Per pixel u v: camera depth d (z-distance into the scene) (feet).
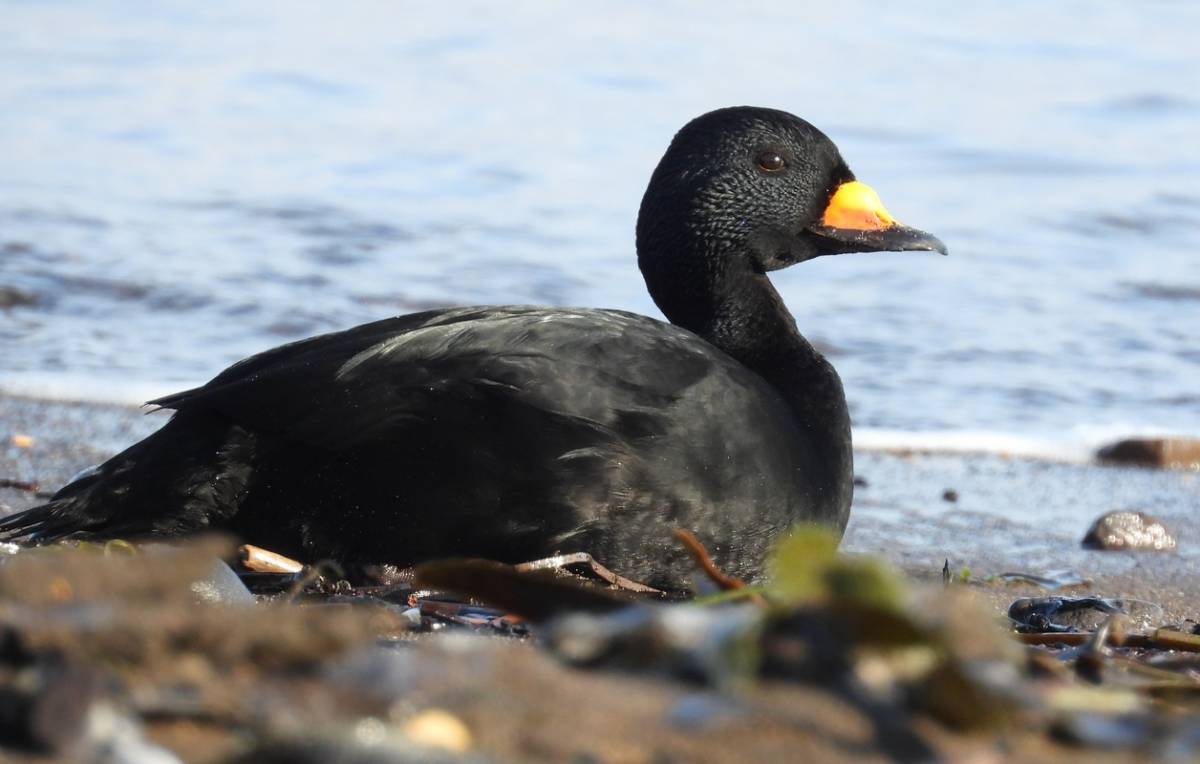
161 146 68.49
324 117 73.72
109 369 44.73
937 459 40.88
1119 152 72.02
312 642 14.32
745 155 31.58
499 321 26.08
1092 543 34.37
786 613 15.21
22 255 53.98
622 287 53.01
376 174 65.62
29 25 87.35
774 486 26.84
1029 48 89.10
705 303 31.73
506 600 18.62
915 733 13.78
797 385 30.32
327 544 25.67
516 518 25.30
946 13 96.43
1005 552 33.58
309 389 24.99
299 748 12.79
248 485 25.53
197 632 14.25
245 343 47.50
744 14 94.89
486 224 59.26
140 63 81.10
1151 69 85.25
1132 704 15.19
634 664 15.39
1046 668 17.38
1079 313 52.80
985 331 50.80
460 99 76.74
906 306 53.01
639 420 25.57
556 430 25.14
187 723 13.47
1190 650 23.16
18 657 14.06
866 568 14.76
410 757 12.71
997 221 62.44
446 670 14.29
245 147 68.85
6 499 33.06
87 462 36.73
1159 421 44.01
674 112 75.15
